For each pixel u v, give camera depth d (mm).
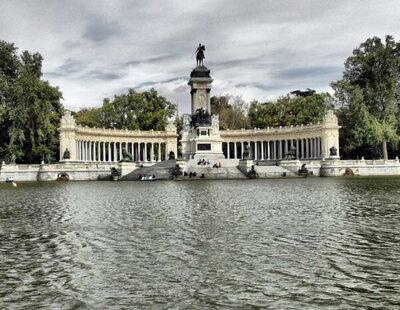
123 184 74500
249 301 13492
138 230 24828
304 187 57344
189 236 22859
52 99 118750
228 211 32094
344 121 126062
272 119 146625
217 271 16547
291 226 25328
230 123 166250
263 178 90625
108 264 17812
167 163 105125
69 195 49500
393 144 115750
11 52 112625
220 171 92125
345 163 103062
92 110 161250
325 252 19141
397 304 13102
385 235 22500
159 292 14383
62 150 116812
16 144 105875
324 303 13266
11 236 23641
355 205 34844
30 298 14023
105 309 13031
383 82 115062
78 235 23719
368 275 15852
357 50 120562
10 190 59938
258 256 18609
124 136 134875
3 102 103688
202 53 121812
